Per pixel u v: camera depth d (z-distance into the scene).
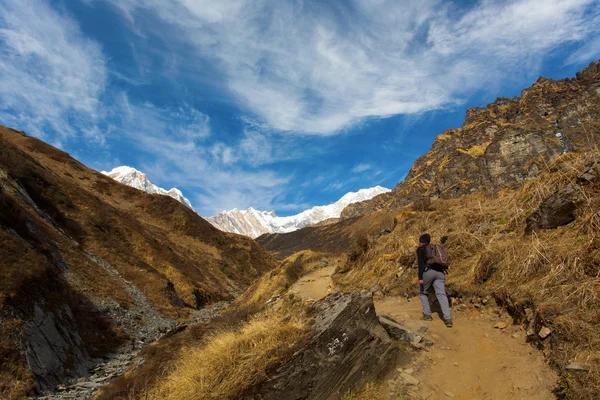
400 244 9.55
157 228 58.19
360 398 3.75
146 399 4.44
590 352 3.25
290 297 11.48
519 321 4.59
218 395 3.52
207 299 38.72
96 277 24.62
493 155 131.00
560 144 113.94
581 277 4.21
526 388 3.42
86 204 39.38
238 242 70.00
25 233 21.44
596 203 5.02
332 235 197.62
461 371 4.07
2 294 13.82
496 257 5.83
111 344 18.67
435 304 6.18
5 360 11.59
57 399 11.06
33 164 38.44
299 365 3.65
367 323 4.38
